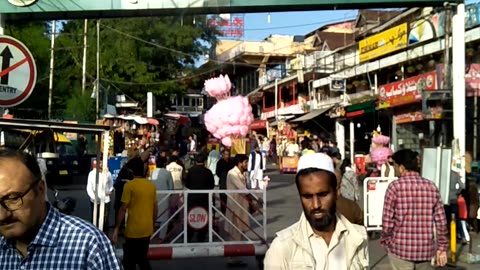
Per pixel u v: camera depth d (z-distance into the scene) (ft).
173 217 31.68
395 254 18.70
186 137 133.49
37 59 127.54
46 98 129.80
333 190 10.82
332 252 10.98
